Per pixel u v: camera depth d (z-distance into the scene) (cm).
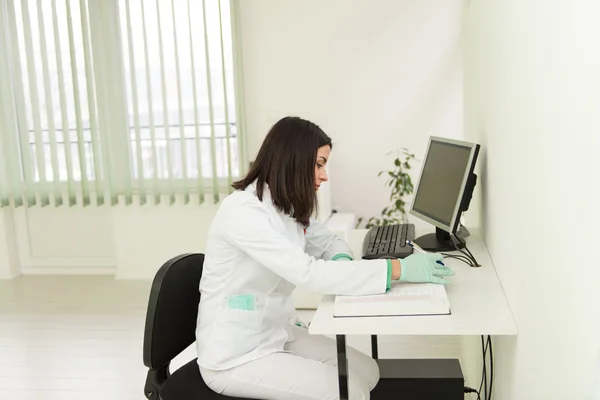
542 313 130
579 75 100
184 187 476
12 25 471
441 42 454
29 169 495
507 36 177
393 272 184
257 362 188
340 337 167
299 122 192
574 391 105
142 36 462
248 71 473
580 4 99
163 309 191
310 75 469
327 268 182
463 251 230
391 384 204
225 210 192
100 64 463
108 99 467
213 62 462
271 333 199
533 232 139
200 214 485
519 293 158
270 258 184
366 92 467
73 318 417
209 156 478
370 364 202
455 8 450
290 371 186
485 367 237
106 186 487
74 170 500
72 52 466
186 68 464
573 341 105
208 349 189
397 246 229
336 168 478
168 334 193
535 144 137
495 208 207
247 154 484
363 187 479
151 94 467
